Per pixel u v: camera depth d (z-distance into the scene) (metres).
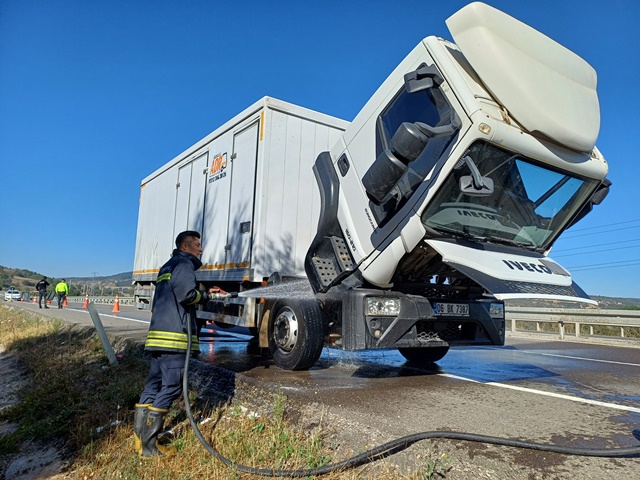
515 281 4.10
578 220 5.08
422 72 4.21
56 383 6.12
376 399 4.32
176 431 4.04
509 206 4.59
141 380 5.59
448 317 5.01
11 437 4.59
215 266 7.56
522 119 4.11
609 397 4.67
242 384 5.10
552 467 2.70
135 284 11.88
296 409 4.11
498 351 9.12
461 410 3.97
